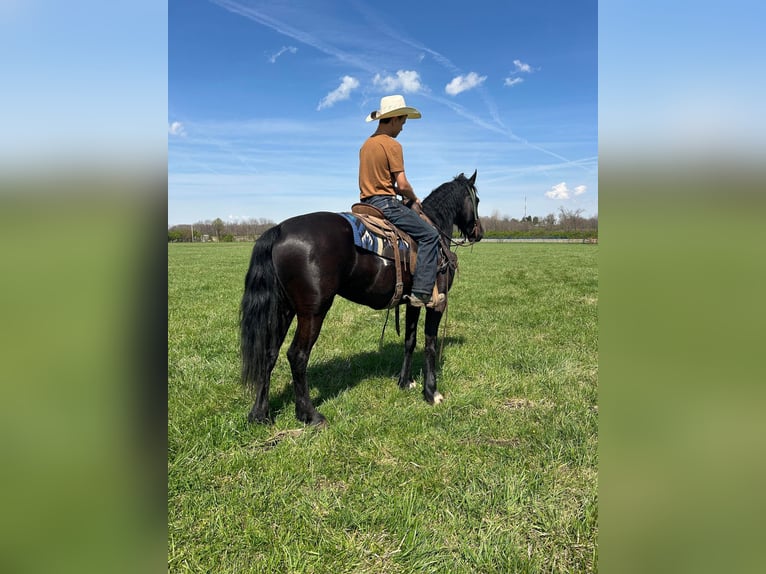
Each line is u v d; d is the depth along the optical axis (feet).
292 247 11.18
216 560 7.57
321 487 9.55
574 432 11.70
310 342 11.78
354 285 12.21
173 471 9.66
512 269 59.77
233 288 39.81
